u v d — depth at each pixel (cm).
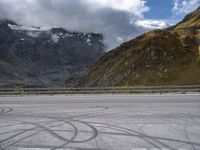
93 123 1278
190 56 10200
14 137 1038
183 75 9200
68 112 1656
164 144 911
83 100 2431
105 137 1012
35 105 2091
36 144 938
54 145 922
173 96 2744
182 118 1380
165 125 1209
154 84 9181
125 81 10031
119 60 12119
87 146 902
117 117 1431
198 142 927
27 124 1291
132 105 1936
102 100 2386
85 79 13450
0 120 1411
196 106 1842
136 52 11394
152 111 1628
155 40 11662
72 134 1070
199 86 3544
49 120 1387
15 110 1822
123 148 873
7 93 3653
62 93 3622
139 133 1066
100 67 13388
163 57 10338
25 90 3662
